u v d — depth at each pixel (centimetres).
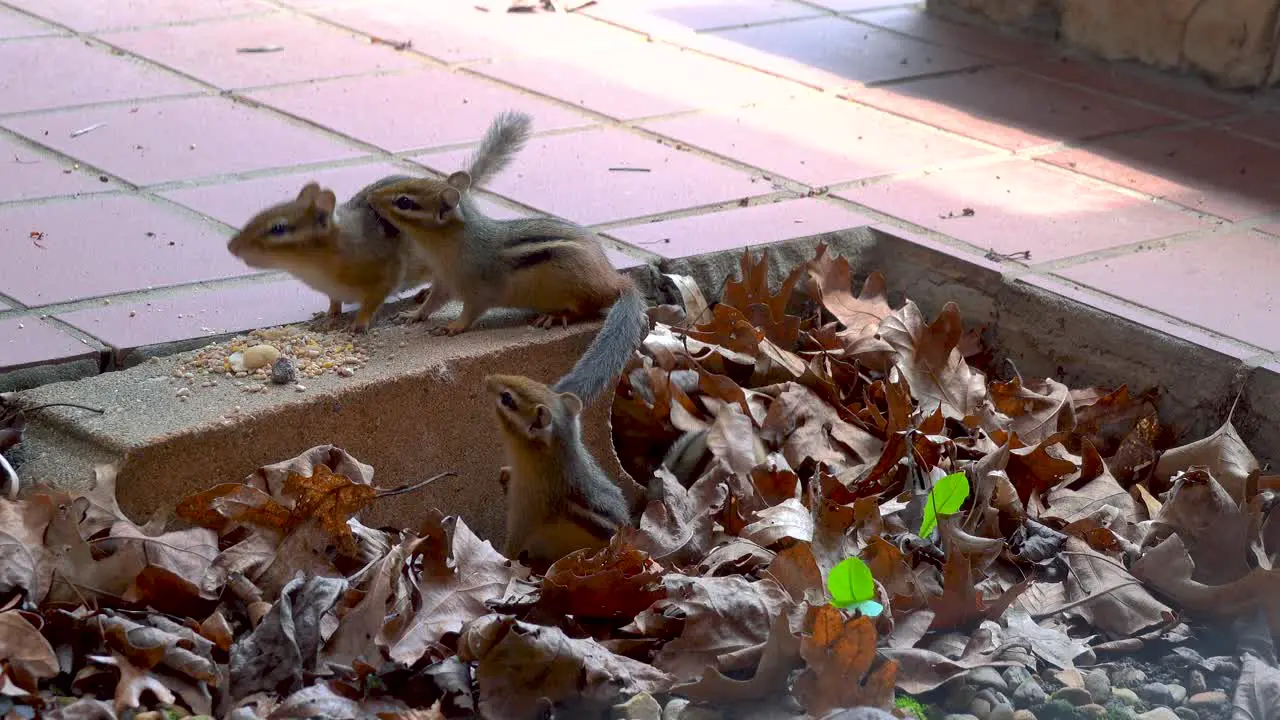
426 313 216
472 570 198
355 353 210
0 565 192
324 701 189
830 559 203
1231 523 205
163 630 192
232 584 196
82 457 200
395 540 202
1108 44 267
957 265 225
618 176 235
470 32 269
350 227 212
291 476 199
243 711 189
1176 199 237
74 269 217
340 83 253
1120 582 203
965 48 271
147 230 223
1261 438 214
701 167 238
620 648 196
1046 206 234
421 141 240
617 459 215
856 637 193
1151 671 200
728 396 216
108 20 266
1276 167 245
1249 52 258
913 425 215
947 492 203
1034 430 216
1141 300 221
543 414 204
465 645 193
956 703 196
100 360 207
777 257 225
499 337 213
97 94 246
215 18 269
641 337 214
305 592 194
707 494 209
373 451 207
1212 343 216
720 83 258
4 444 200
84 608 192
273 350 207
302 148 238
